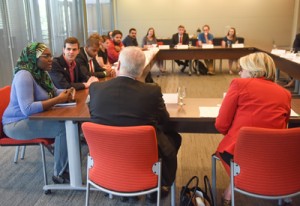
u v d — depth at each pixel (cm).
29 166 284
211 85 630
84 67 321
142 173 165
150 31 816
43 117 200
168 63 936
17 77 219
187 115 201
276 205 219
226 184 246
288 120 184
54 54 600
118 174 165
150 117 165
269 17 1075
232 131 178
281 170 156
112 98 164
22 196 236
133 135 151
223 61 937
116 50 553
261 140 148
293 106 215
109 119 164
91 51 347
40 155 305
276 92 173
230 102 176
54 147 240
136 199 229
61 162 242
